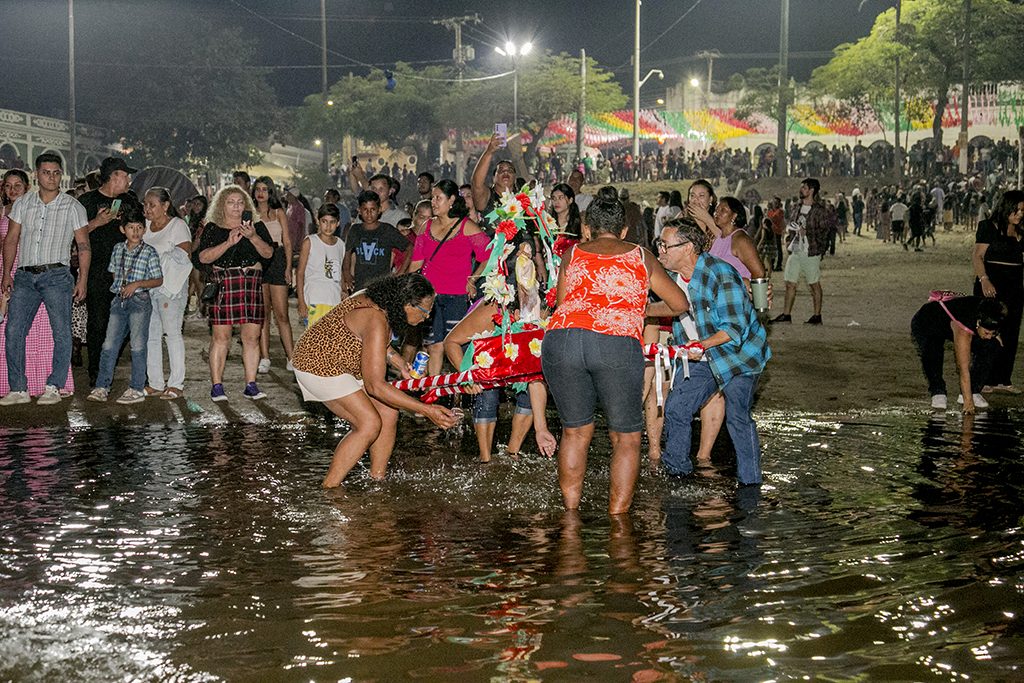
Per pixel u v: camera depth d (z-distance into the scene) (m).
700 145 60.38
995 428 7.70
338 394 5.91
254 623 3.74
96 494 5.68
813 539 4.77
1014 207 9.12
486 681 3.27
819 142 56.81
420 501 5.55
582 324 5.22
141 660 3.43
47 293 8.86
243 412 8.53
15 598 4.01
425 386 5.89
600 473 6.25
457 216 8.30
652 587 4.11
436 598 4.00
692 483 5.98
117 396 9.30
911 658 3.42
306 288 9.93
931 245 29.67
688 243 6.14
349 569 4.36
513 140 8.92
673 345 6.45
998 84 47.09
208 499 5.57
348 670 3.35
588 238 5.49
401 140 60.75
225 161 54.62
